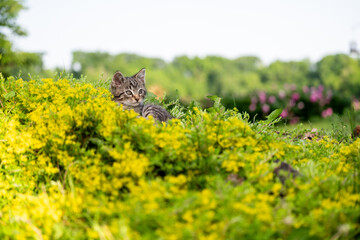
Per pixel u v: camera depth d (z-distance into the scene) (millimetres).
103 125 3709
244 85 49938
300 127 5516
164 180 3176
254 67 51656
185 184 3188
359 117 8070
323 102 14438
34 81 5035
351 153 4254
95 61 40906
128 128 3518
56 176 3672
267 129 5098
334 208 2547
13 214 3205
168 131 3666
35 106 4453
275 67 50375
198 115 4336
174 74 47188
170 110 6891
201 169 3299
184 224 2383
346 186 3145
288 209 2535
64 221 2953
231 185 3018
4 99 4676
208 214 2328
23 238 2680
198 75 49156
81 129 3812
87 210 2910
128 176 3184
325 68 48375
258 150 3514
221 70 49906
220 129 3686
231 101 14539
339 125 6316
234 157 3209
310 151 4438
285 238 2506
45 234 2770
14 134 3875
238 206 2381
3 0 20734
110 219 2744
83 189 3164
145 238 2330
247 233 2412
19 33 20922
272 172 3312
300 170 3479
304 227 2572
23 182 3588
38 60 19359
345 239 2518
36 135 3908
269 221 2385
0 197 3537
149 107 6152
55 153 3654
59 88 5004
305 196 2746
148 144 3355
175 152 3305
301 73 49938
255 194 2857
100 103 4266
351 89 46781
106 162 3520
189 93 45969
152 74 44312
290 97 15305
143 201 2631
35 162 3842
